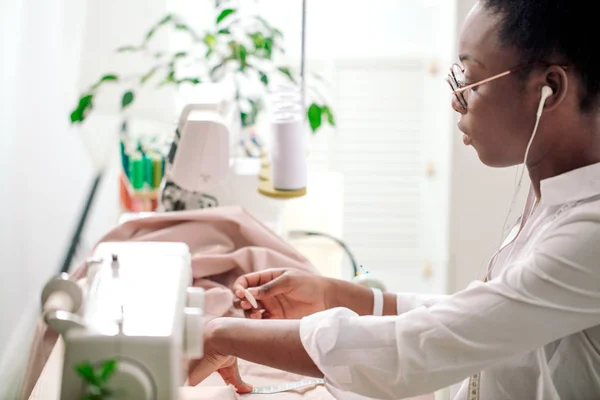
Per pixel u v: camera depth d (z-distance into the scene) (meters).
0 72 1.96
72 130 2.85
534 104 0.91
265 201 2.07
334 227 2.08
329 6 3.36
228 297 1.49
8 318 2.07
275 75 3.05
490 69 0.92
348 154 3.54
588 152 0.93
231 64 2.99
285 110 1.99
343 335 0.93
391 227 3.60
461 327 0.87
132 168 2.66
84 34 2.34
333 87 3.46
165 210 2.01
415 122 3.50
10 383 2.04
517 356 0.99
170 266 1.00
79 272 1.28
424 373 0.90
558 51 0.88
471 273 2.43
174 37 3.00
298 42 3.28
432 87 3.29
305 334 0.96
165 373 0.79
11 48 2.07
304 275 1.25
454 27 2.71
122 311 0.84
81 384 0.78
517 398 1.00
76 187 2.92
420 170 3.53
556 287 0.85
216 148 1.83
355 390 0.95
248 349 1.00
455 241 2.43
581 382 0.96
